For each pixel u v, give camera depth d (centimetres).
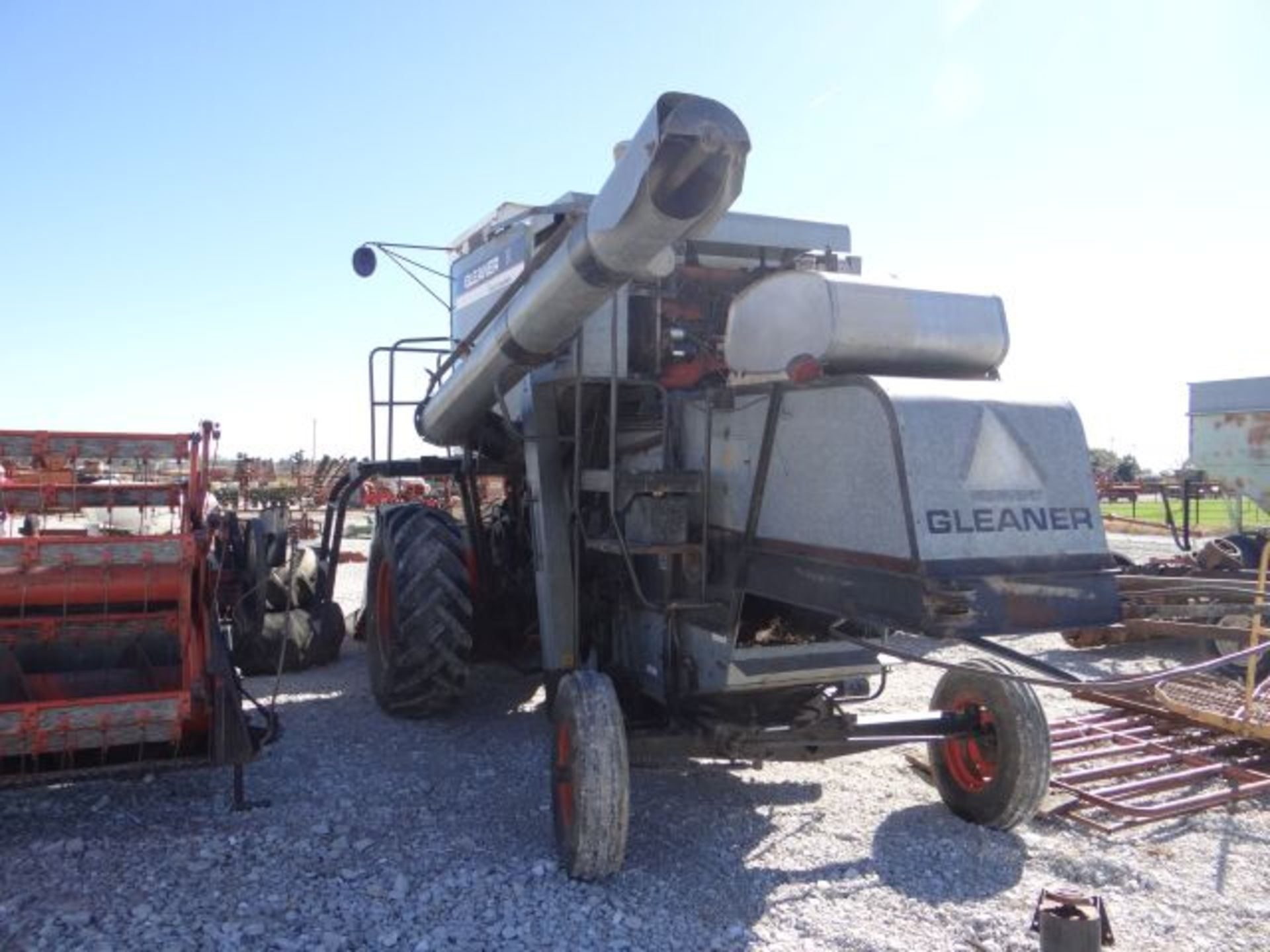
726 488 407
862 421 326
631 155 304
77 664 452
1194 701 586
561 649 490
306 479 2180
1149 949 335
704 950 329
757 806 468
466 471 631
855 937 338
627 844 416
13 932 331
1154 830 445
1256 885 387
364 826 434
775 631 424
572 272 363
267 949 324
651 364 493
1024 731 424
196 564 448
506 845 415
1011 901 368
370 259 693
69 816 441
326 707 647
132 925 337
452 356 550
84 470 524
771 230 549
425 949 326
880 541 315
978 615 295
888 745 438
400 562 590
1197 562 845
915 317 353
